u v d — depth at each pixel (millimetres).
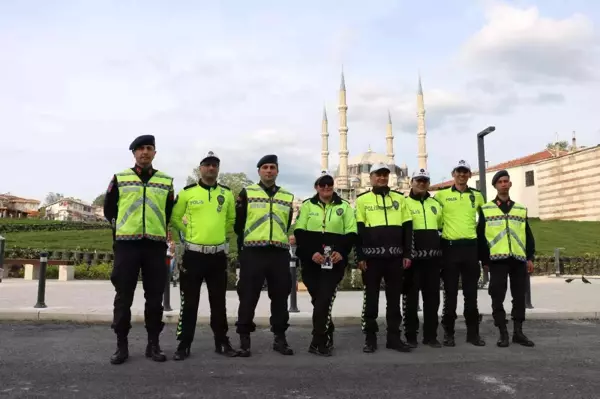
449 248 6824
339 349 6363
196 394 4238
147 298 5625
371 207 6406
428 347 6512
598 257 23812
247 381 4680
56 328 7750
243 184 68062
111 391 4293
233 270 17656
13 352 5895
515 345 6633
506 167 54688
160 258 5664
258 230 5965
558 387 4543
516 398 4211
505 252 6699
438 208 6918
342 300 11656
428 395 4285
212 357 5742
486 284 15234
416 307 6703
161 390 4340
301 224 6281
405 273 6734
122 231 5449
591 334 7574
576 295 13062
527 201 51969
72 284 15797
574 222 43031
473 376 4941
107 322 8391
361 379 4809
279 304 6062
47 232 41625
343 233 6191
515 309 6797
